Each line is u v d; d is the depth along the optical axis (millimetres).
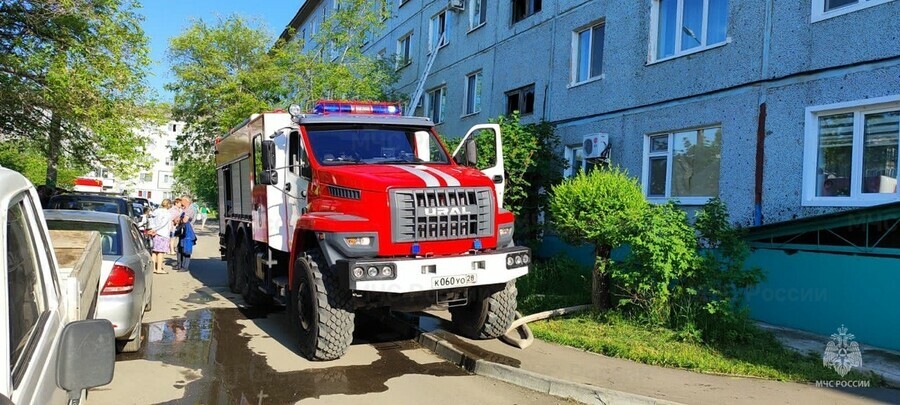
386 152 7082
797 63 8195
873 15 7320
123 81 13336
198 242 25109
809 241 7223
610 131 11750
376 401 5043
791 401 4793
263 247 8555
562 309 7668
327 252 5711
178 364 6074
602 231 7121
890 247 6387
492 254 5988
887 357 5980
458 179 6102
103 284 5836
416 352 6668
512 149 11312
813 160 8008
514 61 15109
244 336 7324
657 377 5398
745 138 8922
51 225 6414
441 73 19047
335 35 20172
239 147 9828
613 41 11727
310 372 5844
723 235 6664
